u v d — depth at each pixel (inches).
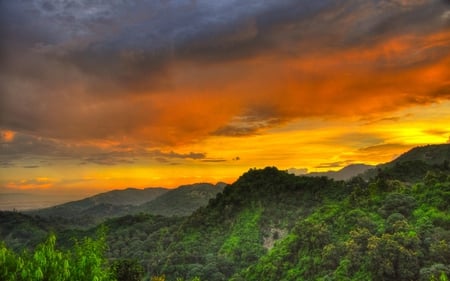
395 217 3447.3
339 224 3870.6
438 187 3757.4
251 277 3919.8
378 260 2792.8
